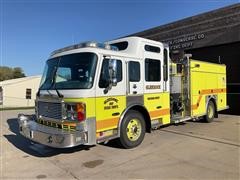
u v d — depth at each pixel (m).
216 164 5.24
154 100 7.07
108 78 5.75
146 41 6.85
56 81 6.01
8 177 4.89
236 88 12.89
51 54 6.72
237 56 12.91
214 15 13.61
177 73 8.44
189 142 7.05
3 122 12.80
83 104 5.27
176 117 8.36
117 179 4.59
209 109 10.18
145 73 6.78
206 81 9.84
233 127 9.22
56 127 5.68
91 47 5.68
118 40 6.95
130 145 6.43
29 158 6.08
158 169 5.02
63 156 6.10
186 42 15.11
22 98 35.75
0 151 6.78
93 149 6.55
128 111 6.38
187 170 4.93
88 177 4.75
